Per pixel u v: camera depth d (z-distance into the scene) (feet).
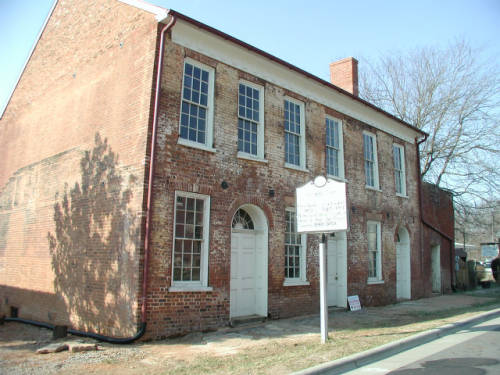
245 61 39.42
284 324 35.99
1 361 23.61
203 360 23.21
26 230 43.50
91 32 40.32
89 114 37.93
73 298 34.88
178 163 32.50
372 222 53.31
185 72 34.81
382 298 51.80
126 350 26.30
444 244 69.51
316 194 29.30
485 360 23.07
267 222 38.83
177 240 31.96
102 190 34.06
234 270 36.81
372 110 54.85
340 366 21.70
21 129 48.83
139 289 28.78
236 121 37.68
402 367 22.02
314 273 43.24
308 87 46.21
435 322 36.24
